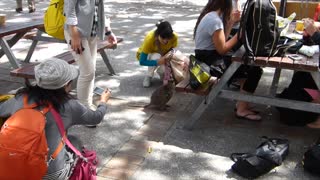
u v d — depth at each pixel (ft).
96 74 17.74
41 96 7.67
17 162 7.04
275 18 10.96
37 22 17.46
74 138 9.04
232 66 11.73
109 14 30.83
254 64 11.29
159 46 15.39
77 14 11.68
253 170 10.28
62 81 7.75
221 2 12.36
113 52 20.92
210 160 11.21
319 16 16.17
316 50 11.84
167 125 13.20
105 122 13.35
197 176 10.48
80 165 8.12
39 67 7.80
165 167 10.85
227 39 13.42
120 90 16.05
